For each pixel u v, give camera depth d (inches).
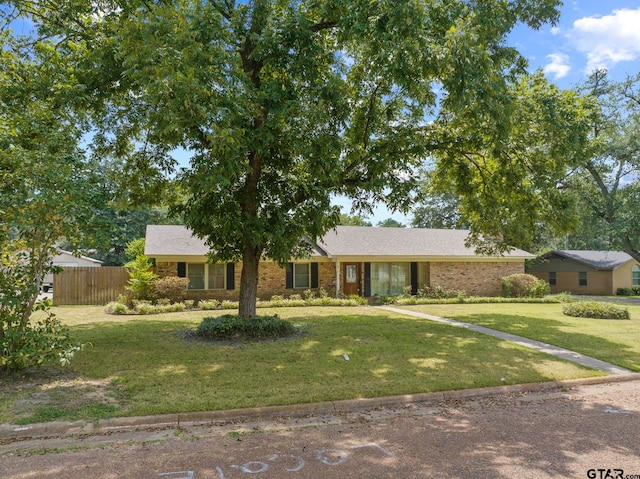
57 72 371.2
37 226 251.3
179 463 164.7
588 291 1250.0
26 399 231.5
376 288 892.6
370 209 472.7
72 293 762.8
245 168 348.5
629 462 165.5
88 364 309.1
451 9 339.6
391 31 314.5
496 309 705.0
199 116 292.8
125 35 304.0
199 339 406.9
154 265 772.6
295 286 834.2
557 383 284.2
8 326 262.5
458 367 311.7
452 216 1497.3
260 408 224.1
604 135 966.4
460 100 333.7
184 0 335.3
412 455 172.6
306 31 354.6
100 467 160.9
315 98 357.7
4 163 251.6
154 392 245.8
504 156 474.0
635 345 403.2
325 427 206.5
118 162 503.8
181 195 499.2
